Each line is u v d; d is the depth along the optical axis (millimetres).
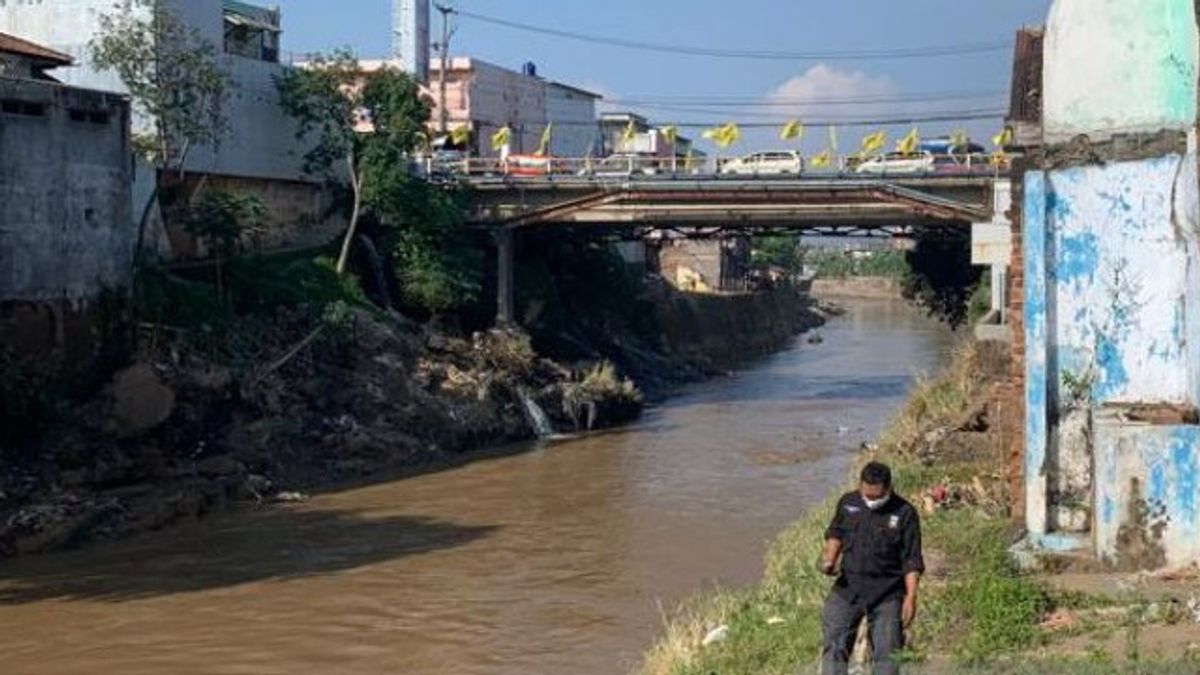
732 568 23344
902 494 20375
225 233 39188
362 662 18266
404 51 67688
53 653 18859
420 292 46625
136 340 33875
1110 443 13648
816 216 46406
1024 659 10258
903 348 85562
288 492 31875
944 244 53812
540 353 51750
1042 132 15023
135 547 25938
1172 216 14211
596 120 89250
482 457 38094
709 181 46344
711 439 41219
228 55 44688
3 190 29797
